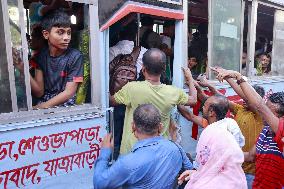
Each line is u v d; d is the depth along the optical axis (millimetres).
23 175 2398
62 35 2543
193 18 4957
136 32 3658
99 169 2072
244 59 5219
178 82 3635
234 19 4477
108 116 2980
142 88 2607
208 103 2543
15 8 2279
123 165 1978
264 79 5488
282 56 6039
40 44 2713
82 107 2770
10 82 2289
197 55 4559
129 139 2686
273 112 2543
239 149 2246
